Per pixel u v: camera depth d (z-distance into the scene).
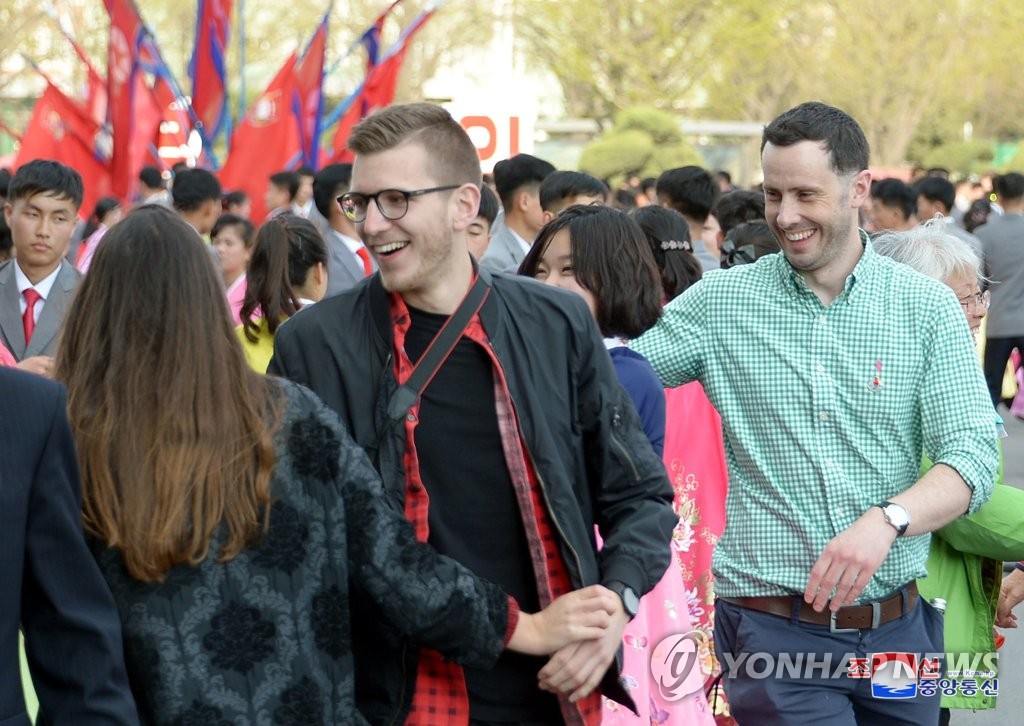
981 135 50.41
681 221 6.13
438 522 3.54
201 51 16.16
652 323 4.72
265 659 3.12
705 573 5.45
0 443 2.85
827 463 4.41
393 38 36.88
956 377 4.34
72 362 3.20
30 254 6.79
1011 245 13.62
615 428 3.65
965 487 4.21
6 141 36.84
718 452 5.50
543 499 3.53
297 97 14.85
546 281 4.84
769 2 35.44
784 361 4.46
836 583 4.10
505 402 3.53
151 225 3.20
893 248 5.42
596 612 3.42
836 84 41.47
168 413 3.08
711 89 38.81
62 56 34.69
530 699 3.58
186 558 3.07
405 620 3.30
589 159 28.03
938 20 41.31
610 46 34.38
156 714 3.06
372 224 3.49
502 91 27.08
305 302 6.89
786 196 4.36
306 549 3.19
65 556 2.91
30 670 2.98
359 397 3.55
